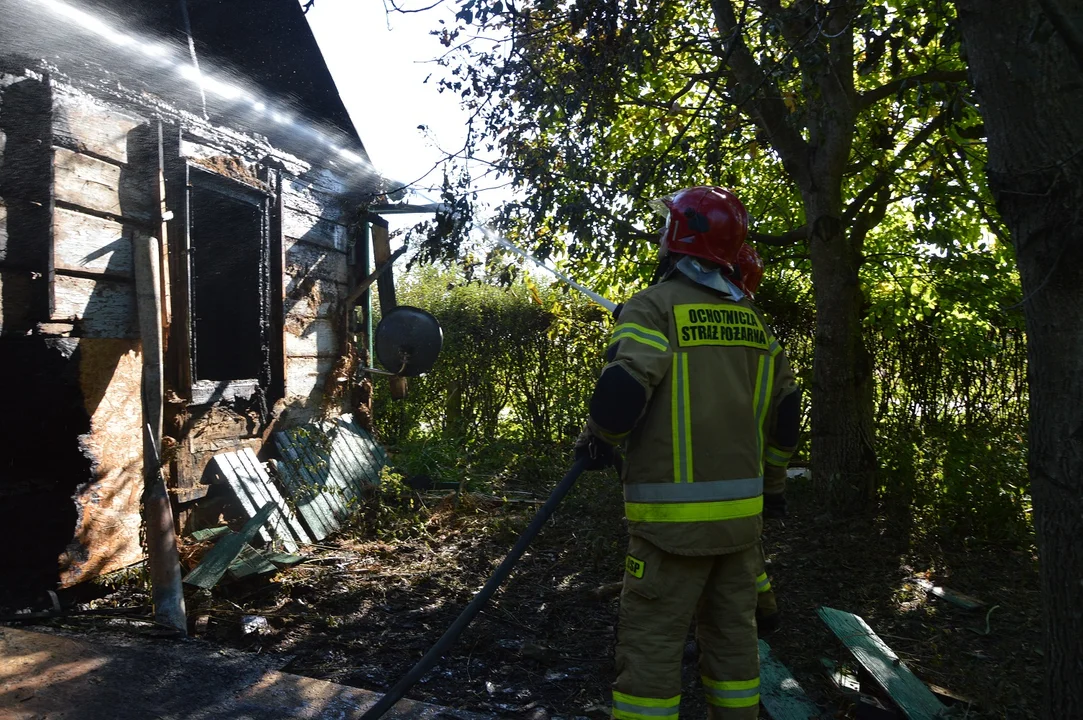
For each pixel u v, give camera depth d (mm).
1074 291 2371
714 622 2465
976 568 5176
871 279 7656
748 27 5508
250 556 4641
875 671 3291
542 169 5754
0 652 3260
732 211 2527
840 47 5816
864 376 6355
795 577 4922
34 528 3967
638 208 6203
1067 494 2406
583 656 3795
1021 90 2412
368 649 3771
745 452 2416
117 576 4238
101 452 4188
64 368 3947
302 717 2947
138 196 4629
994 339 8906
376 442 7496
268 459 5945
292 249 6441
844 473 6184
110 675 3164
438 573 4957
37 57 4008
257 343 5957
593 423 2314
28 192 3969
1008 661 3775
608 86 5621
